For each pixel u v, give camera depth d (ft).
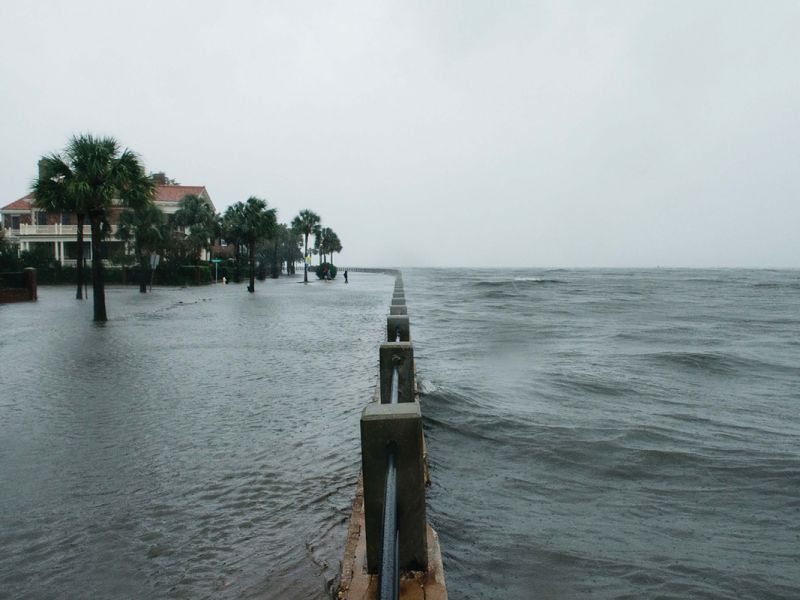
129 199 73.41
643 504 17.66
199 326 65.57
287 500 16.38
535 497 18.02
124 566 12.80
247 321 71.77
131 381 33.78
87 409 26.89
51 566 12.83
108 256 174.81
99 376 35.29
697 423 26.89
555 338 60.18
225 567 12.71
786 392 34.30
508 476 19.72
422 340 58.29
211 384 32.96
